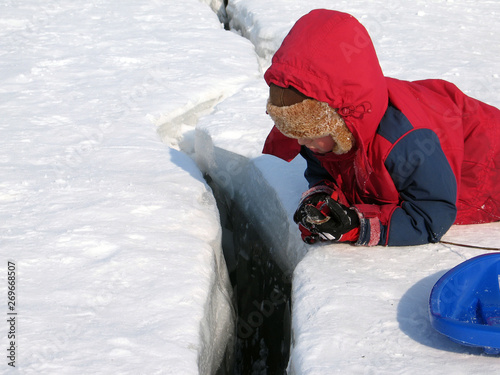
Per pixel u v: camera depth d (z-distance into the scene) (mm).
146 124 3314
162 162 2754
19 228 2082
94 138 3080
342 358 1455
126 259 1879
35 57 4633
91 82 4062
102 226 2094
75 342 1501
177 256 1928
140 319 1608
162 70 4262
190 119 3742
